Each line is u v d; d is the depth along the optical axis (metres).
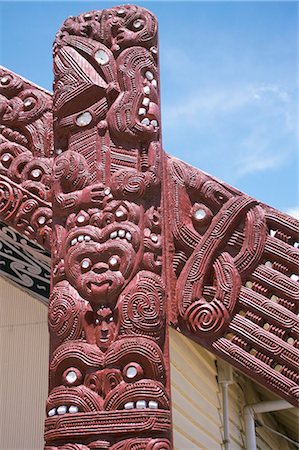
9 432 5.41
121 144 4.41
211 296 4.20
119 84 4.53
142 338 3.83
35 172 4.83
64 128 4.56
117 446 3.59
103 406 3.69
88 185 4.32
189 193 4.47
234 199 4.40
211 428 5.77
